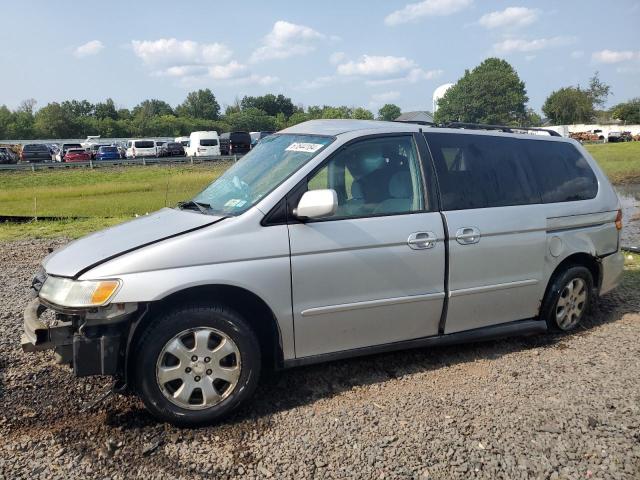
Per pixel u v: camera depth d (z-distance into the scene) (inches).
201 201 169.5
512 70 3730.3
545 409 147.5
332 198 140.6
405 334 166.9
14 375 168.2
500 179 183.6
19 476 119.4
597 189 208.5
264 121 4451.3
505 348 190.5
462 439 133.1
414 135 172.6
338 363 177.5
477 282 173.9
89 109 4722.0
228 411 142.2
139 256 135.6
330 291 152.0
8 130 3422.7
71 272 136.8
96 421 142.5
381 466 123.3
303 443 132.1
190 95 5113.2
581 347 191.0
